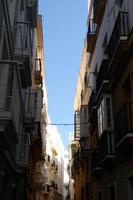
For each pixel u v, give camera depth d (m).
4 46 10.85
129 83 11.65
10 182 13.81
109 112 13.52
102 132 13.55
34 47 24.31
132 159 10.43
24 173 18.02
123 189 11.40
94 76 19.41
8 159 12.12
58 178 62.91
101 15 17.11
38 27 28.03
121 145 10.59
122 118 10.58
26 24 14.35
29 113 18.72
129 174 10.66
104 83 13.96
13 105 9.06
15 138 10.14
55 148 56.44
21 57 13.20
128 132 9.88
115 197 12.46
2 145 9.70
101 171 15.23
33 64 24.08
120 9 13.34
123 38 11.11
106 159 12.80
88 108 21.62
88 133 22.58
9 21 11.08
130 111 10.16
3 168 11.33
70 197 51.88
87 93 23.98
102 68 14.72
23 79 14.07
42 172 35.50
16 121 10.07
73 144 33.09
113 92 13.48
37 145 25.41
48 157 48.25
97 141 16.70
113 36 12.52
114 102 13.27
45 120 39.88
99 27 17.98
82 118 24.22
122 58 11.44
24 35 14.05
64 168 81.94
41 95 25.39
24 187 20.55
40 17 27.77
